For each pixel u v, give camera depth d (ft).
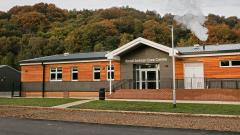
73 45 196.34
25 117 52.90
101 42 193.67
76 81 102.58
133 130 37.65
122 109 61.16
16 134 34.68
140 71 94.32
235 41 143.33
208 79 85.40
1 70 160.15
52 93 106.32
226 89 75.10
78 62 102.53
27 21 246.27
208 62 85.81
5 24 245.45
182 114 53.11
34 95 109.19
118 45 190.60
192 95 77.82
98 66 99.71
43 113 58.18
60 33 221.87
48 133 35.40
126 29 201.67
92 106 66.03
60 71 106.11
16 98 91.30
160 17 189.37
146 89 84.12
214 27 141.90
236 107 58.49
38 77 109.09
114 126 41.37
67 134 34.68
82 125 42.52
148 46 92.07
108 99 82.69
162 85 89.86
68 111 61.05
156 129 38.45
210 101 73.51
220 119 47.32
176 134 34.55
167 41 159.63
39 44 218.59
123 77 95.09
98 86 98.89
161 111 57.26
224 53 83.35
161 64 90.43
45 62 107.34
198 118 48.75
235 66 82.33
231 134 34.65
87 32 196.44
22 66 112.16
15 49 230.48
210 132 35.96
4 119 50.34
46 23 246.68
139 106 63.57
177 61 89.51
